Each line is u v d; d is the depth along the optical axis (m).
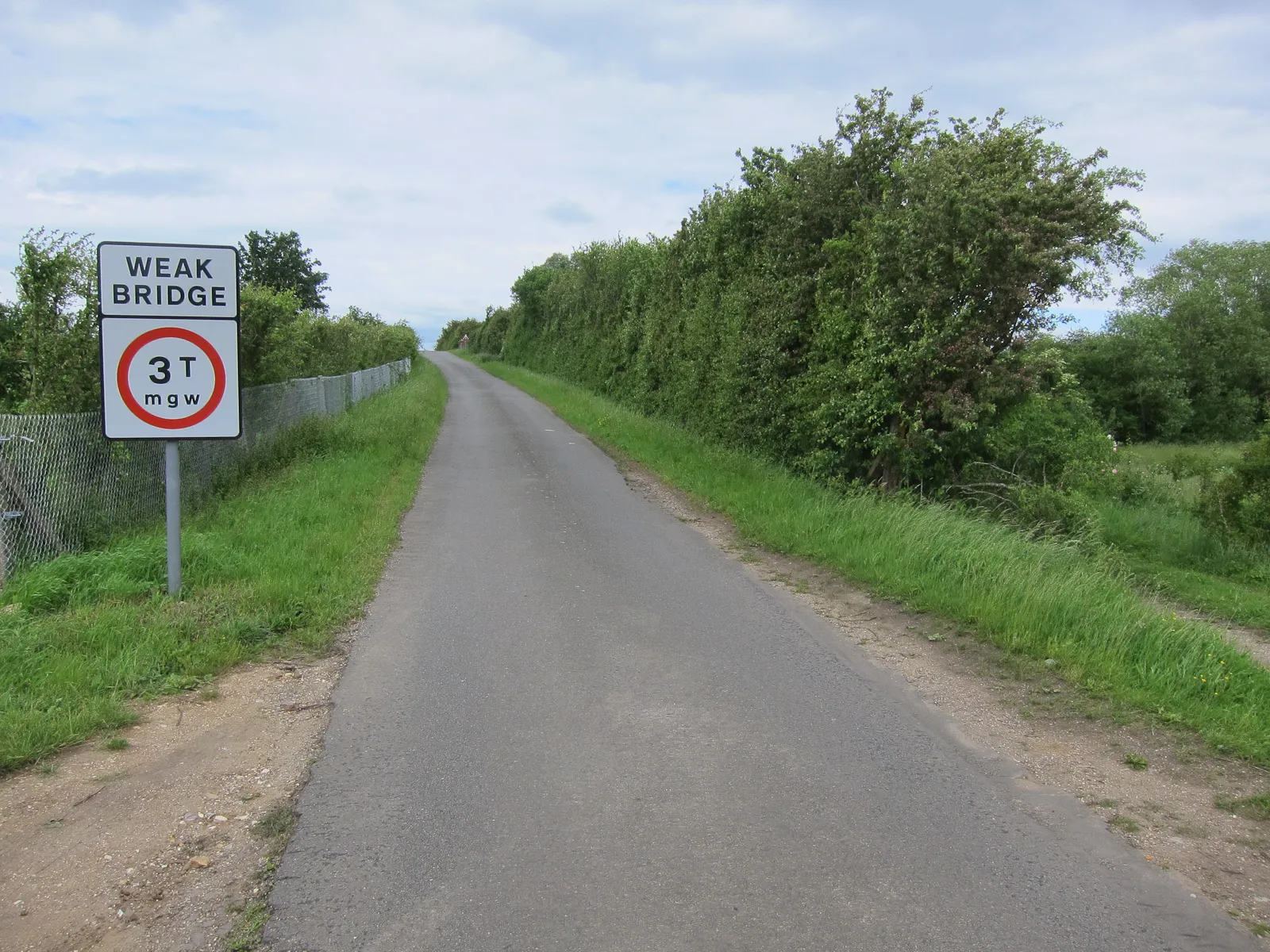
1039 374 10.99
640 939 3.03
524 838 3.69
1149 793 4.20
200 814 3.84
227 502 10.46
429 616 6.79
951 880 3.42
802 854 3.59
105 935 3.02
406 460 15.00
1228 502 11.90
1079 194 10.25
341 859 3.51
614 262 30.39
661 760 4.43
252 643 5.96
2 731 4.36
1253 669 6.07
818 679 5.64
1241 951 3.03
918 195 11.05
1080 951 3.01
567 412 25.38
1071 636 6.19
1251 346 34.28
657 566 8.59
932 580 7.65
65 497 7.97
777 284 14.59
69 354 9.47
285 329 14.41
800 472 13.42
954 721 5.03
